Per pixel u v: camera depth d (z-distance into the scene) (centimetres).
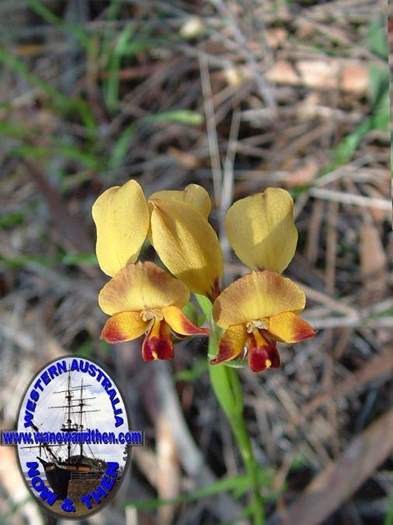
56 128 21
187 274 9
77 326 18
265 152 19
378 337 16
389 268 17
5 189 20
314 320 16
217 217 18
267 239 9
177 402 16
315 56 19
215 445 16
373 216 17
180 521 15
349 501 15
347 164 18
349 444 15
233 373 10
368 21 19
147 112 20
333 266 17
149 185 19
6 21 23
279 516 15
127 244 9
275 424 16
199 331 9
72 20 22
